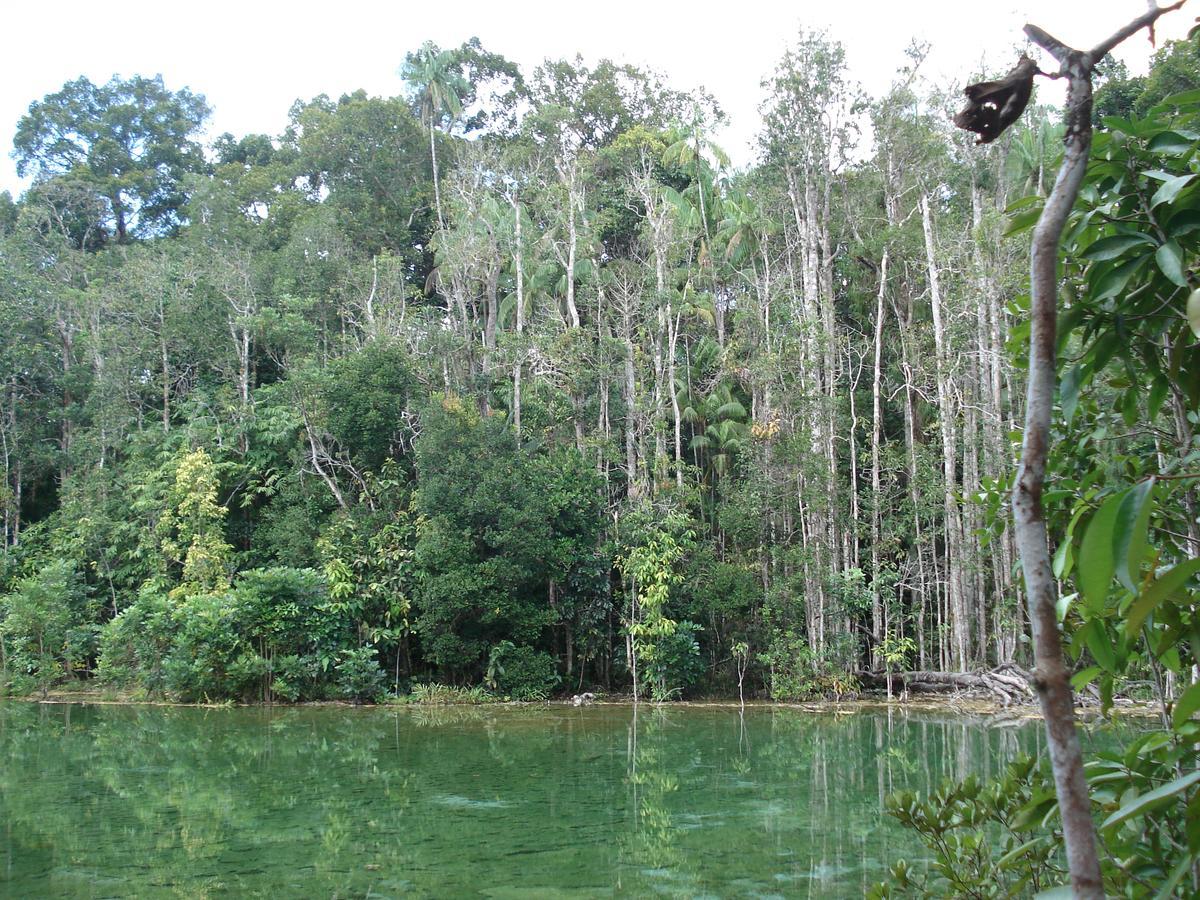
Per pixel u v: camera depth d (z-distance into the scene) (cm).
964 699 2139
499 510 2258
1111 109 2050
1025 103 186
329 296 3181
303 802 1122
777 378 2347
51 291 3331
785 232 2784
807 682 2203
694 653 2259
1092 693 1252
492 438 2358
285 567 2383
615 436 2591
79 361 3375
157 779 1270
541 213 3109
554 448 2542
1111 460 360
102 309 3253
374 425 2483
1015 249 2077
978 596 2314
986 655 2339
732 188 3234
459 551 2230
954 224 2420
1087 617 257
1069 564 279
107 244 4456
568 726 1842
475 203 2972
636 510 2358
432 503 2270
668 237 2666
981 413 2283
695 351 2955
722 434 2652
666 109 3738
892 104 2595
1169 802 228
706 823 1001
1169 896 214
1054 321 171
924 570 2436
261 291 3241
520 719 1966
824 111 2620
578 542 2361
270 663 2231
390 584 2352
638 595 2294
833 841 918
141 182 4519
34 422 3253
